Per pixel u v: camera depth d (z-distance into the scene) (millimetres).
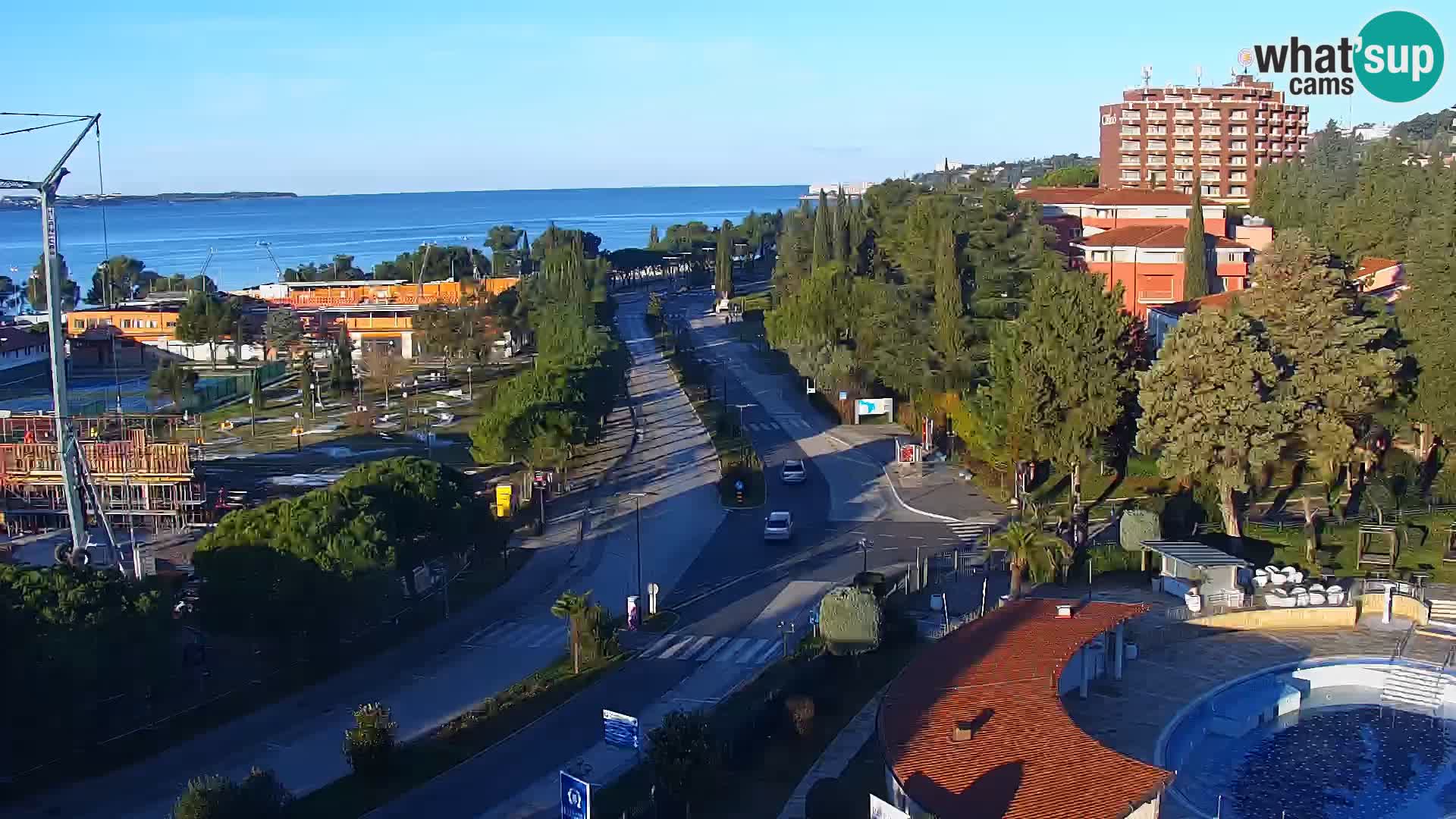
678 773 39969
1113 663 51656
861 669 52469
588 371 100438
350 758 44281
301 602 51750
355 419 114812
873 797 34656
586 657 55188
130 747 46531
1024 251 111250
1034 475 83875
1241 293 88062
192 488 81375
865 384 113438
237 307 162500
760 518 79812
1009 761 36094
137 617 46156
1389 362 68062
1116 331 73812
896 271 140125
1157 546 63250
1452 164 141625
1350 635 56969
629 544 75188
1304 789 43094
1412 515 72938
